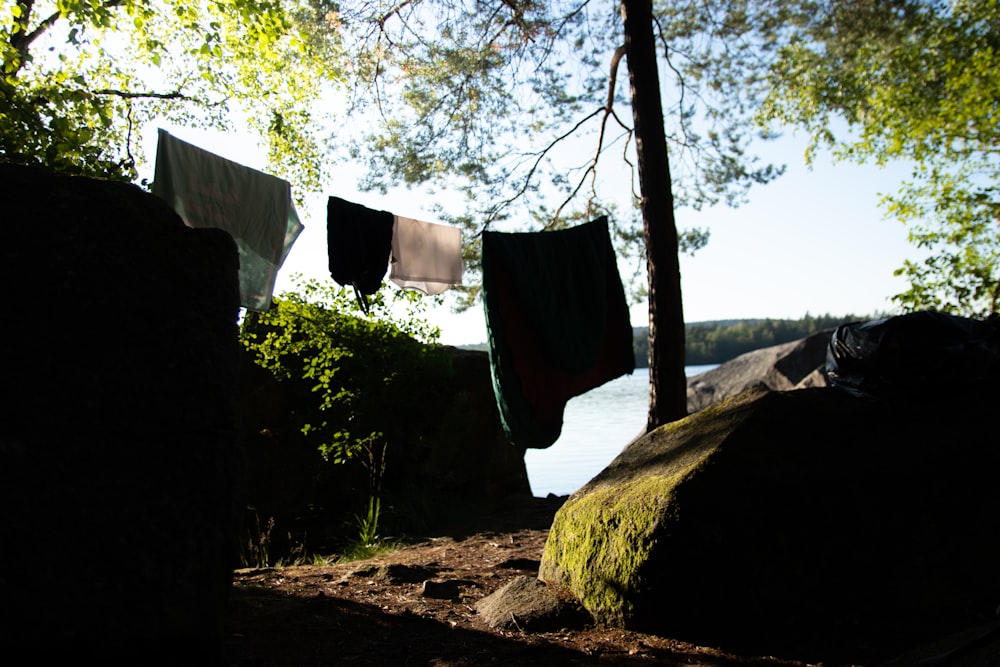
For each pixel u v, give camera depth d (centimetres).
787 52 1123
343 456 881
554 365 536
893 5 1007
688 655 342
